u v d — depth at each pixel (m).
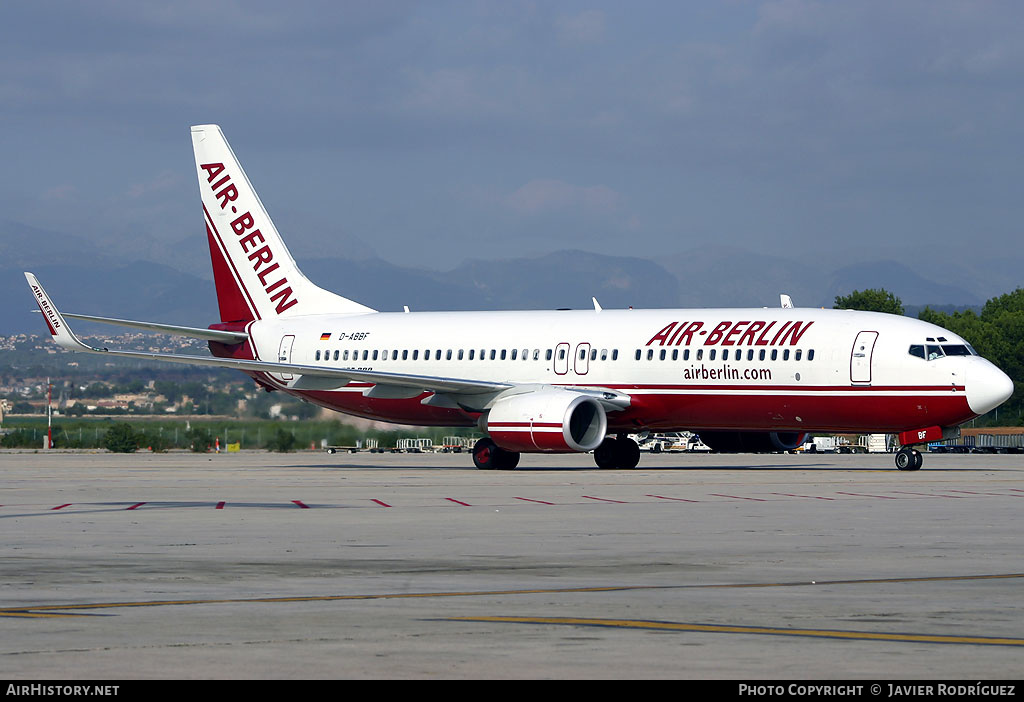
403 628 38.75
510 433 138.00
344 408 165.12
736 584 48.38
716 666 33.12
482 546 61.94
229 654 34.72
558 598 44.88
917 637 37.22
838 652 34.94
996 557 57.00
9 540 64.94
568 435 135.00
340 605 43.34
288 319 170.00
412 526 72.69
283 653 34.91
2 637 37.25
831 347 132.62
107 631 38.25
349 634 37.75
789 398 134.25
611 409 142.75
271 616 41.06
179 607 42.94
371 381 144.88
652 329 143.75
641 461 196.38
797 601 44.06
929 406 129.12
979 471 143.25
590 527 71.69
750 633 37.84
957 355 129.38
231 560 56.25
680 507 86.38
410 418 159.62
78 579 50.00
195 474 138.25
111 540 65.00
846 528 70.75
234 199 172.88
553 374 147.62
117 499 95.75
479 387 143.25
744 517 78.12
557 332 149.38
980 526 71.81
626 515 79.81
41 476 133.88
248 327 171.25
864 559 56.25
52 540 65.00
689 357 139.50
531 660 33.94
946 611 41.88
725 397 137.38
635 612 41.72
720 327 139.75
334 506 88.19
